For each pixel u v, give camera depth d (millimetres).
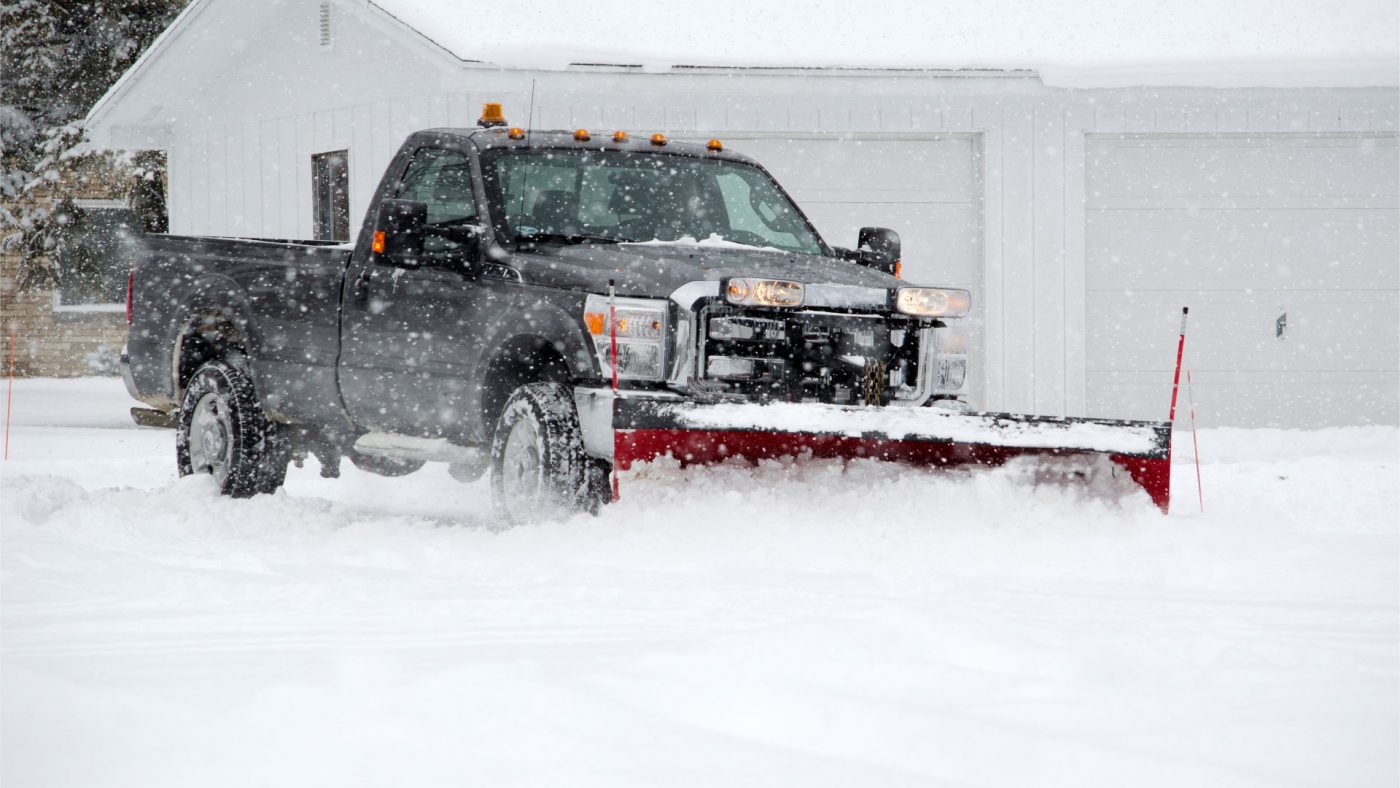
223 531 19797
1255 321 41531
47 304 68000
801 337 18656
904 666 8805
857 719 7488
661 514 17078
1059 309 40875
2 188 68438
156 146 50156
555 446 18281
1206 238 41406
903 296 18984
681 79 39000
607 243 20484
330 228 44531
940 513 17562
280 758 6844
